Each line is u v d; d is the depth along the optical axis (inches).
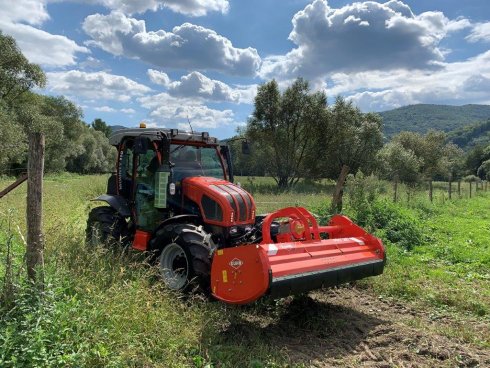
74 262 224.5
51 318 162.7
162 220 267.4
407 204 700.7
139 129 290.2
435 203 842.8
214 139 295.1
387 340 200.2
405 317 238.2
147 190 276.7
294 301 244.1
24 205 422.9
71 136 2134.6
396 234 432.1
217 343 186.7
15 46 1235.9
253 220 258.2
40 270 173.5
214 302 221.5
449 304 263.1
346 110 1264.8
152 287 210.8
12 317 161.9
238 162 1427.2
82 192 765.9
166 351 168.9
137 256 257.8
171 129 268.7
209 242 226.4
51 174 1734.7
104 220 303.7
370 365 177.3
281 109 1223.5
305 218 228.2
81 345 155.9
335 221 266.4
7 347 146.3
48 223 350.0
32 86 1301.7
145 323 181.0
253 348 184.5
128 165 309.6
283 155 1256.8
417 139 1958.7
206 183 256.5
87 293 193.6
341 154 1318.9
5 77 1225.4
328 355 184.5
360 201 469.1
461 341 205.3
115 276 214.8
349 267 221.5
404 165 1451.8
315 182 1405.0
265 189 1080.2
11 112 1174.3
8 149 1000.9
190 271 223.5
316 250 219.1
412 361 181.2
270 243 219.9
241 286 195.8
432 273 323.6
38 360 145.0
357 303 258.7
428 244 430.9
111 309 178.5
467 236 490.9
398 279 297.0
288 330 210.4
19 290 169.8
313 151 1284.4
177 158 277.4
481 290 290.8
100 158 2898.6
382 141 1390.3
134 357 160.9
